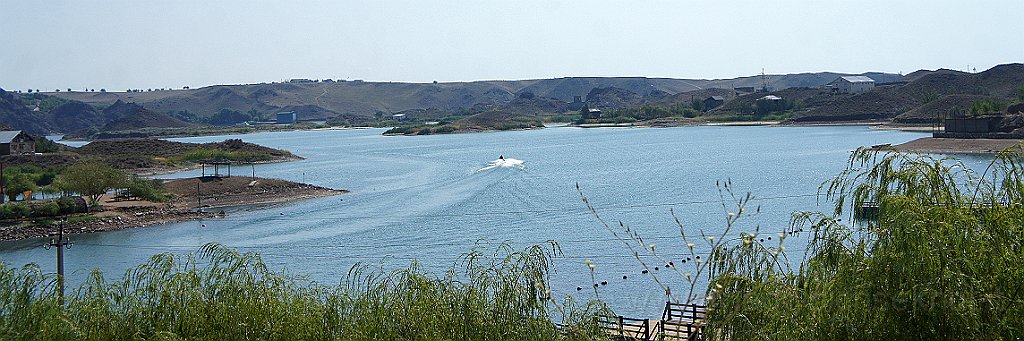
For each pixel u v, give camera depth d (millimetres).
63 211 58969
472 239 46406
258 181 81250
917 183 11430
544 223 51281
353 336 13258
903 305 9977
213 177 83000
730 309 10875
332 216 59750
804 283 11617
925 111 179250
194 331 13227
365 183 86125
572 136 192750
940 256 10086
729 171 84875
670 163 98688
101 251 47219
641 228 47406
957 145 111938
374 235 49656
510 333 12906
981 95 189500
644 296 31078
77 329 13203
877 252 10625
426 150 148750
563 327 13188
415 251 43281
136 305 13812
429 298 13352
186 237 52156
